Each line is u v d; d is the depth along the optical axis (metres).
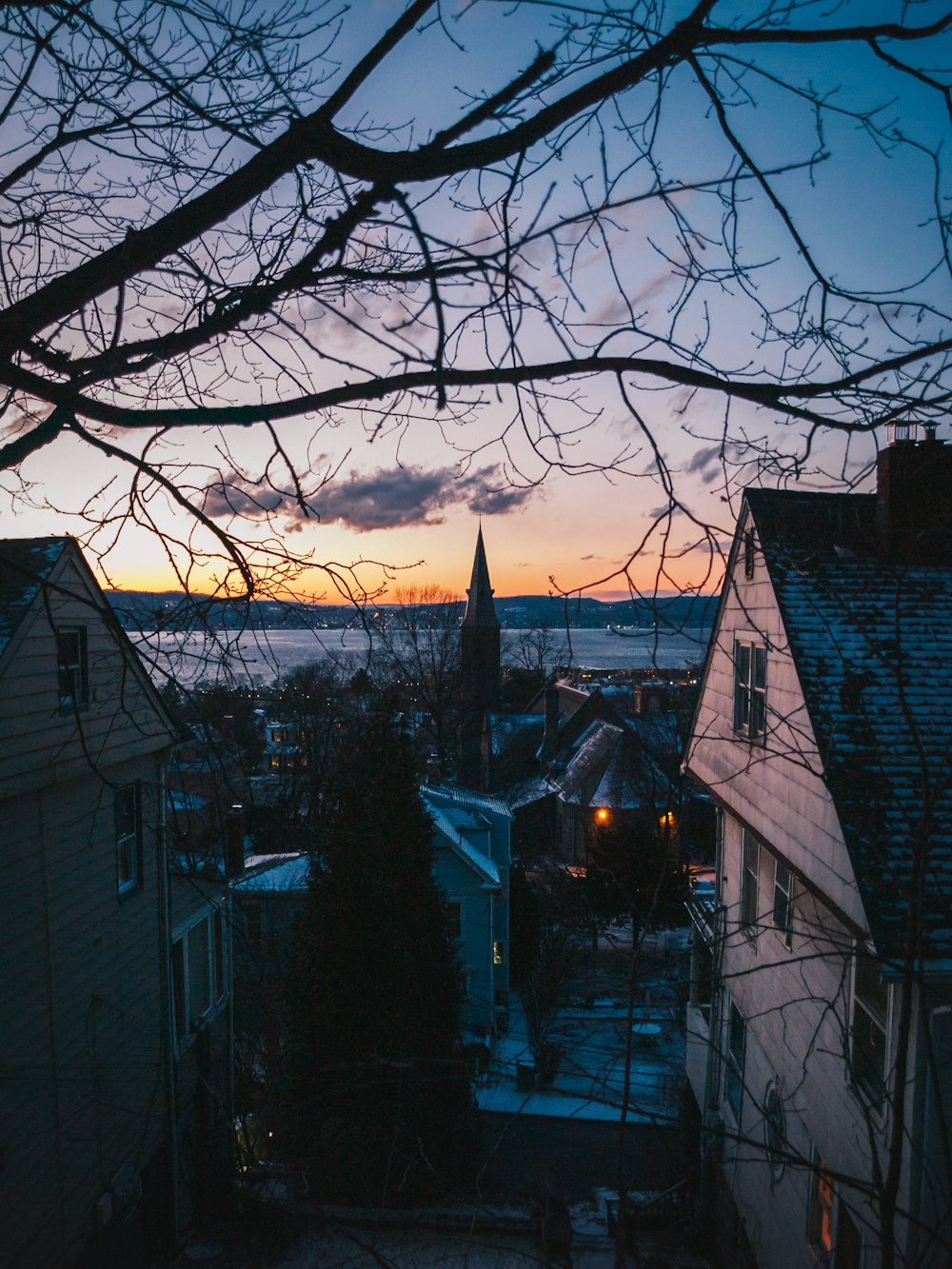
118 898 9.80
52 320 2.15
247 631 2.92
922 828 3.70
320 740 11.24
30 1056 8.07
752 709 9.66
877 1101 6.42
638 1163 13.77
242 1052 15.09
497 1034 20.80
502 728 51.84
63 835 8.76
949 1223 5.77
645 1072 17.23
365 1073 11.54
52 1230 8.28
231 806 11.81
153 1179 10.50
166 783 10.61
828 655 8.06
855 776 7.08
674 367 2.14
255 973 16.33
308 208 2.62
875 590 8.63
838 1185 7.15
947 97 2.04
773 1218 8.76
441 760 28.23
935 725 7.45
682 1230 11.40
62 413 2.39
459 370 2.14
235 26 2.52
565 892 27.17
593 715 49.72
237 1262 10.37
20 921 8.05
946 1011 5.79
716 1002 11.26
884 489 8.89
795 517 9.45
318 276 2.20
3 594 8.14
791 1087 8.44
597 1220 11.88
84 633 8.95
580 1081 16.88
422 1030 11.97
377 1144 11.45
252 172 2.07
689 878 12.80
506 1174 13.48
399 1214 11.21
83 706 8.87
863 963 6.94
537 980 20.28
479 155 2.05
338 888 11.93
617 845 23.33
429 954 12.34
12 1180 7.71
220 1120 12.33
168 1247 10.59
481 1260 10.16
